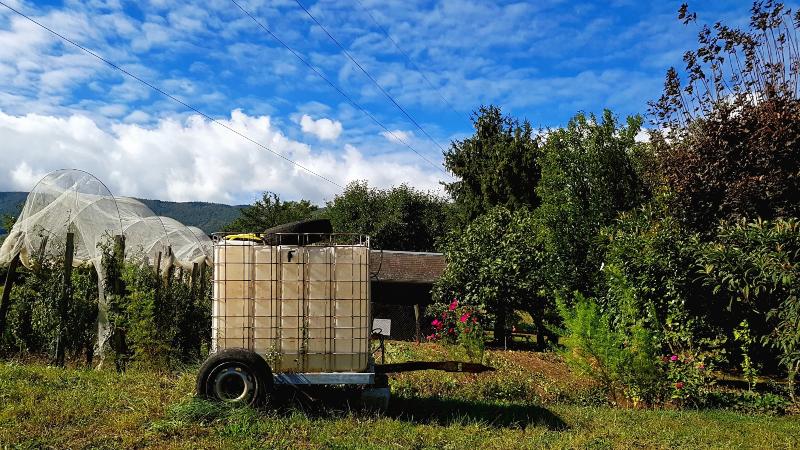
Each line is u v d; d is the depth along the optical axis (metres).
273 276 7.32
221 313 7.27
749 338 10.40
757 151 12.26
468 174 35.00
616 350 9.96
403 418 7.75
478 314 16.44
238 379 6.96
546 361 13.53
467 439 6.81
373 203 50.44
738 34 13.29
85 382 8.10
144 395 7.53
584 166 14.90
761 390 10.84
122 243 10.46
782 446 7.25
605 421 8.20
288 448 6.03
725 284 10.49
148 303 9.90
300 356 7.27
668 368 10.38
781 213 11.73
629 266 11.73
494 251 19.11
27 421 6.27
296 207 58.44
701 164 12.93
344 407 7.69
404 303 27.09
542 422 7.87
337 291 7.36
